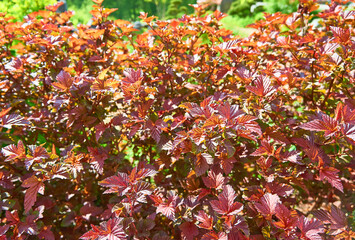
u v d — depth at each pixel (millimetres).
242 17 9234
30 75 2750
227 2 9383
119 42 2734
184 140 1901
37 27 2865
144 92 2104
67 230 2516
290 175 1837
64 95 2166
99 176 2746
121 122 2139
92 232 1577
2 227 1752
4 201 1959
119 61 2855
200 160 1826
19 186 2309
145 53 2709
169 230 2412
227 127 1680
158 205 1857
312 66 2459
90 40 2635
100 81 2016
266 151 1859
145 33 2613
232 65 2508
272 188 1809
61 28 2666
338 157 2064
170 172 2494
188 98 2475
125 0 17016
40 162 1836
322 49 2260
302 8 2924
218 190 1932
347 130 1672
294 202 2170
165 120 1975
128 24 2850
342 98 2482
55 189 2520
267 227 1688
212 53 2434
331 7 2947
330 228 1668
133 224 1763
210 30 2336
